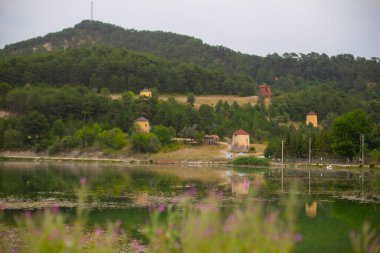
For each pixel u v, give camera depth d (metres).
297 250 31.77
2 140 173.88
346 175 97.94
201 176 96.56
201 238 14.28
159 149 160.88
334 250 31.73
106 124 180.38
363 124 128.75
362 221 42.22
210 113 190.38
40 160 156.88
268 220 14.02
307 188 70.50
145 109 188.88
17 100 198.12
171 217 17.16
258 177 93.56
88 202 54.91
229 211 43.19
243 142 166.62
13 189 69.12
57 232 16.05
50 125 182.00
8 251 28.03
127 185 76.44
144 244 32.22
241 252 13.55
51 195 61.84
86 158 159.50
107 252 20.33
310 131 183.88
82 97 195.88
